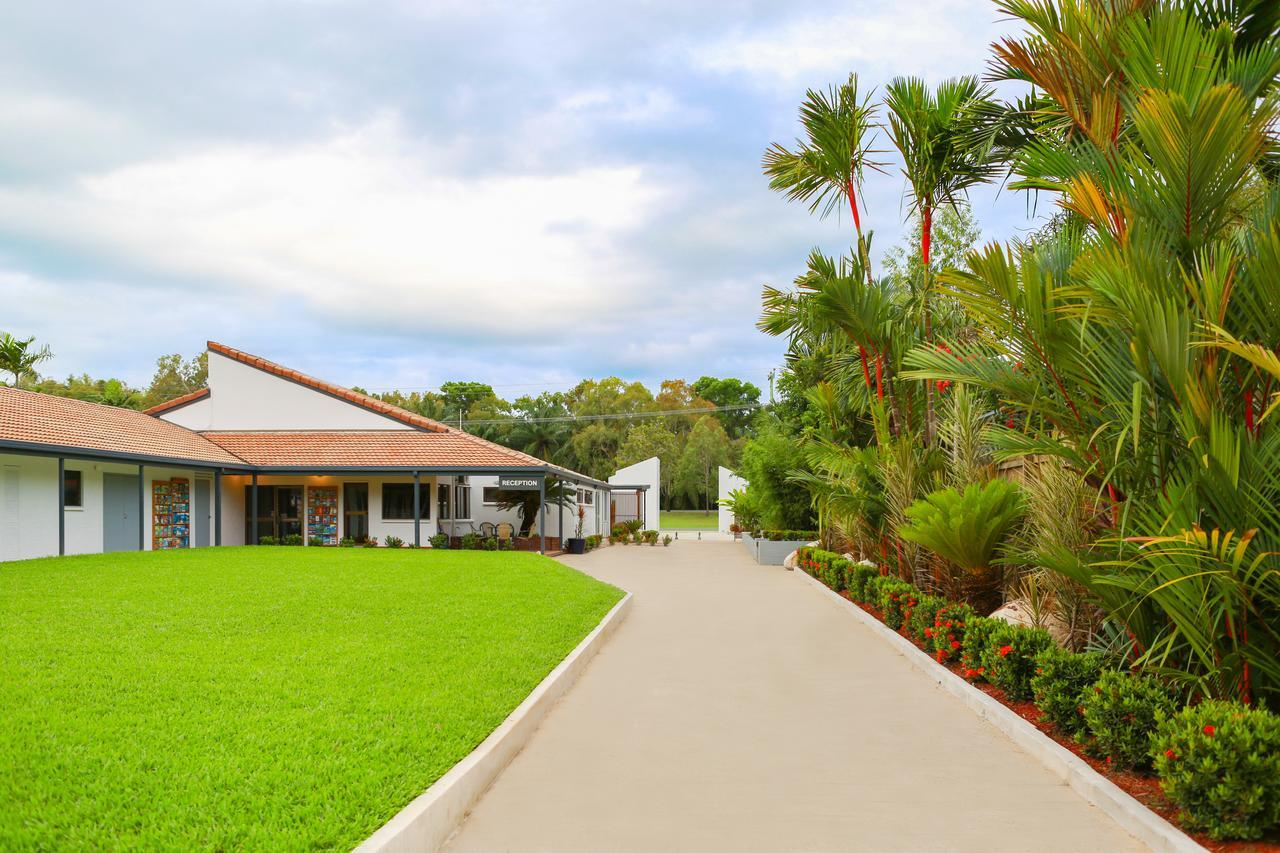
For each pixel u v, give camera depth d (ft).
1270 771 11.78
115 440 66.59
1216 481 14.58
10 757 14.98
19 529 58.95
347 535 87.30
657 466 148.77
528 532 101.04
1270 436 14.93
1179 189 16.69
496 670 24.13
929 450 37.86
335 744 16.22
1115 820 13.71
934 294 38.96
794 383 85.97
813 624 37.78
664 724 20.30
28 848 11.22
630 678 25.90
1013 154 30.07
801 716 21.08
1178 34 17.48
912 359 20.13
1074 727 17.30
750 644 32.30
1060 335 17.33
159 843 11.45
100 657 24.41
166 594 39.17
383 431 91.09
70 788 13.53
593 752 17.92
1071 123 23.02
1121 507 17.19
